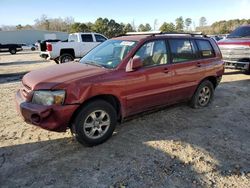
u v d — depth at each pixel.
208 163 3.86
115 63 4.59
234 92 7.99
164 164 3.80
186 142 4.51
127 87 4.48
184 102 5.96
